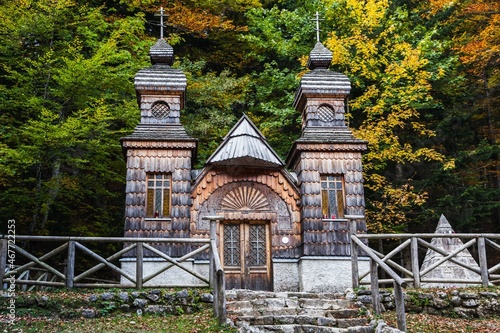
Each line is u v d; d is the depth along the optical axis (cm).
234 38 2775
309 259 1539
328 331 971
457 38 2450
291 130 2545
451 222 2212
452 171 2291
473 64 2433
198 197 1591
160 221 1541
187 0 2686
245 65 2792
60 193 1919
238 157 1556
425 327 1059
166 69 1706
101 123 1730
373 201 2206
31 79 1812
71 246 1173
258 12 2528
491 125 2423
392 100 2197
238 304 1115
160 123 1641
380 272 2294
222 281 1004
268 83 2520
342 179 1638
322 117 1719
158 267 1492
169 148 1595
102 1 2562
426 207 2283
